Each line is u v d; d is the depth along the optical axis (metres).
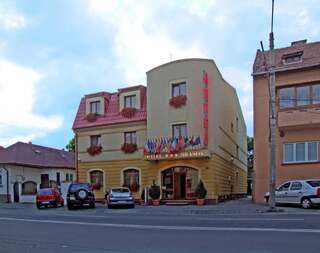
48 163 52.69
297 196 25.58
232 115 42.16
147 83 36.34
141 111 37.22
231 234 13.23
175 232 14.32
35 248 12.10
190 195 33.59
